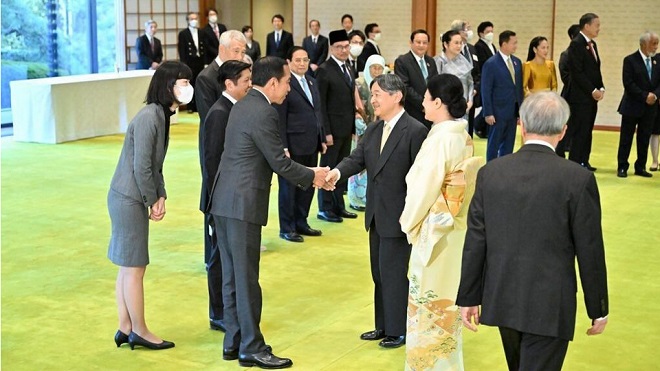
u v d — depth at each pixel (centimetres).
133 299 474
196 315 537
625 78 978
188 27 1527
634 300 574
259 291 454
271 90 447
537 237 318
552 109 324
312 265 646
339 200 793
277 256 669
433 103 411
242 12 1770
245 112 441
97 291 583
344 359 465
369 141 462
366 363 459
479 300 334
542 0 1399
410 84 805
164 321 526
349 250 689
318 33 1515
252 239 446
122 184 461
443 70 906
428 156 402
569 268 319
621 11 1341
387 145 448
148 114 455
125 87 1284
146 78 1318
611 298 578
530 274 318
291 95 695
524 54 1427
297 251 684
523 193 321
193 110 1527
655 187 940
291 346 484
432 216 403
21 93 1186
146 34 1478
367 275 623
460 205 402
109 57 1538
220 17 1725
